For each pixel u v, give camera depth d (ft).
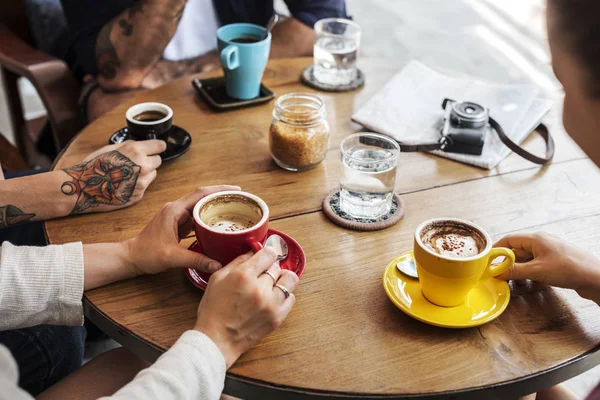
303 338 2.99
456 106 4.52
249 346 2.91
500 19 12.67
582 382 5.96
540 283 3.37
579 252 3.27
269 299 2.91
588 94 2.23
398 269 3.37
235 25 5.17
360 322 3.09
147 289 3.27
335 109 4.99
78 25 6.40
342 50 5.21
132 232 3.67
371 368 2.83
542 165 4.40
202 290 3.26
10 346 3.86
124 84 6.59
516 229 3.75
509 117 4.70
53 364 4.03
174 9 6.37
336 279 3.35
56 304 3.21
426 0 13.46
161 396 2.64
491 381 2.78
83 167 3.88
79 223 3.74
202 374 2.74
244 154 4.44
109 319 3.08
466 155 4.42
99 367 3.66
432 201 4.00
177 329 3.03
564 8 2.15
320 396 2.72
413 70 5.33
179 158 4.36
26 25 7.16
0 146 6.06
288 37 6.70
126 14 6.34
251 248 3.17
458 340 3.00
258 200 3.33
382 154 3.87
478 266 2.98
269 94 5.15
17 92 7.50
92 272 3.24
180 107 5.00
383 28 12.17
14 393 2.26
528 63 11.06
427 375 2.80
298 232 3.69
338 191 4.07
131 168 3.86
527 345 2.98
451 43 11.69
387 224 3.74
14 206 3.68
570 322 3.13
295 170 4.27
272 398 2.78
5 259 3.18
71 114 6.45
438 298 3.10
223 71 5.09
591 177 4.28
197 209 3.25
